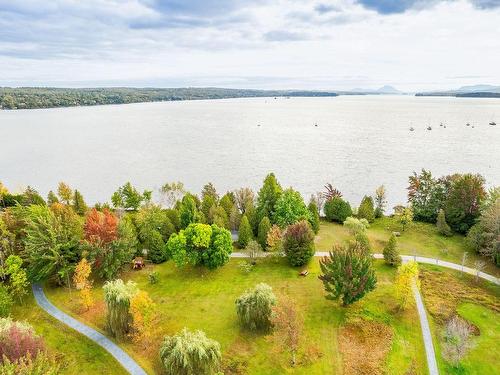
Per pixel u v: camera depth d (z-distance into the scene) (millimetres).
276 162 196875
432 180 90250
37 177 169000
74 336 48750
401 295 51969
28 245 57500
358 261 51031
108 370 43250
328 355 44625
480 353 44625
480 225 67438
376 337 47344
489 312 51906
